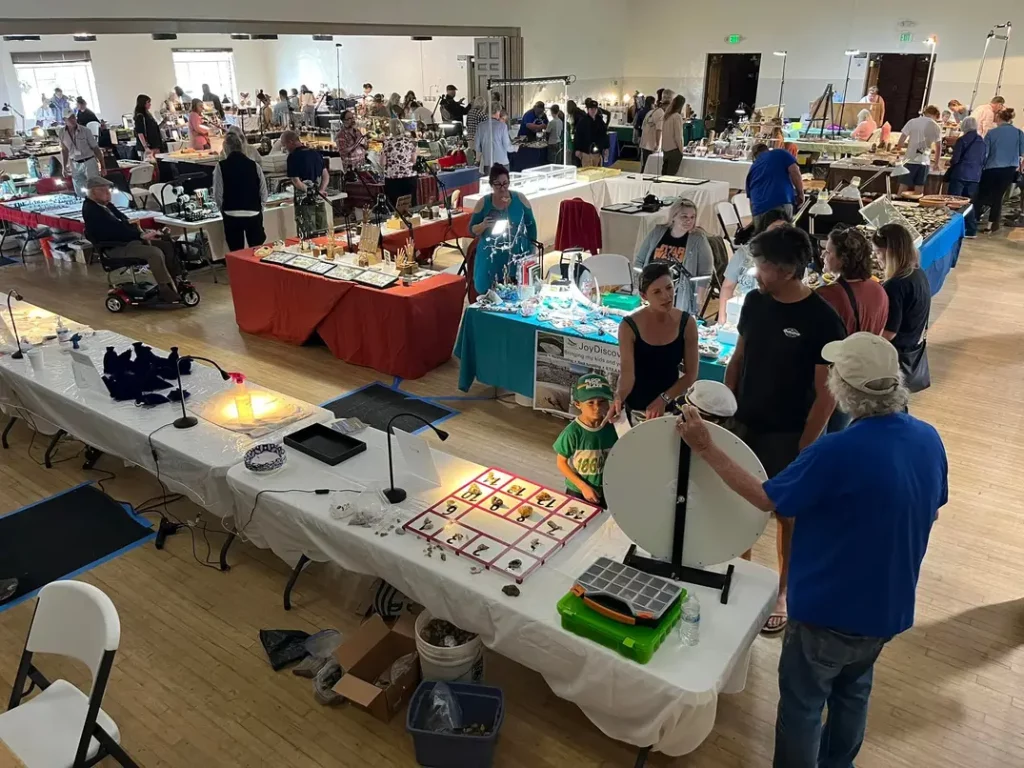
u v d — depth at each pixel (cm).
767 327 252
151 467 336
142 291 671
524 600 227
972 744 245
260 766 239
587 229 691
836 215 677
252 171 709
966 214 791
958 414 468
